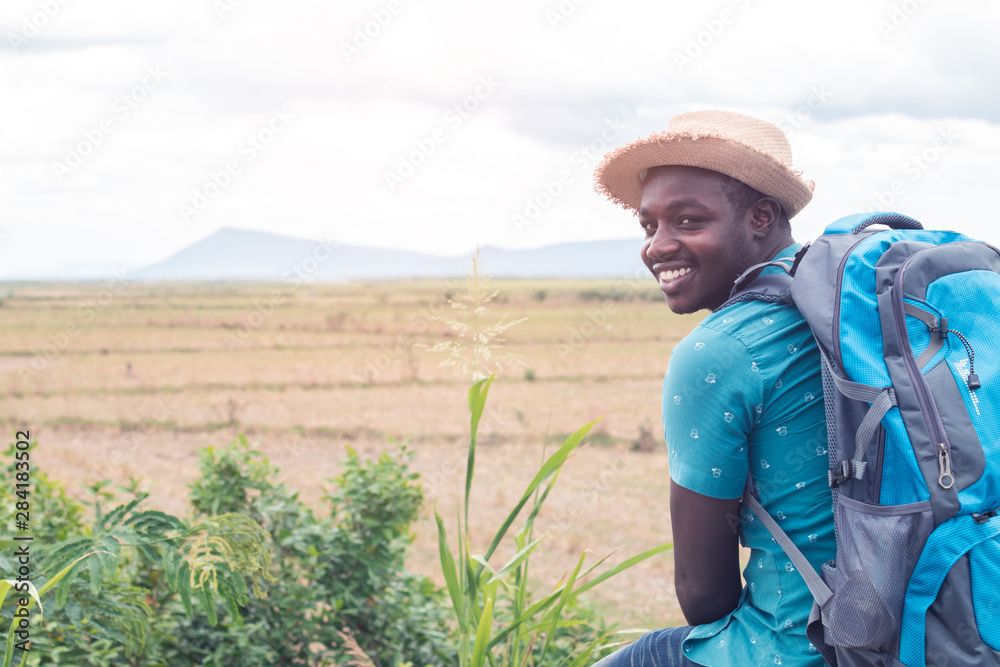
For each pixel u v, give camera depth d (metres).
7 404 23.16
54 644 2.62
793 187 1.64
